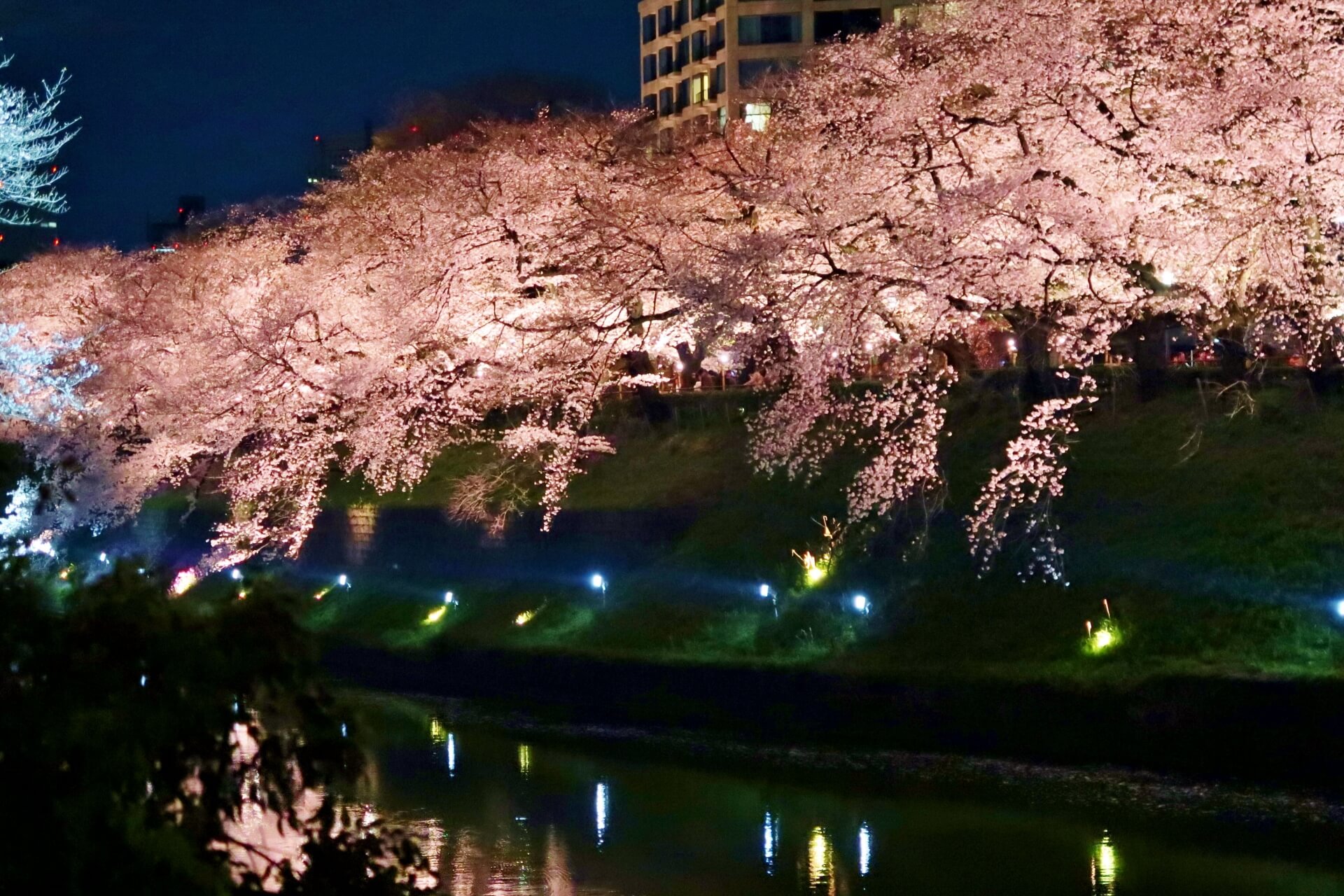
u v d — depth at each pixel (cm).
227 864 445
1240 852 1154
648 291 2169
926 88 1834
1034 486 1850
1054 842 1211
